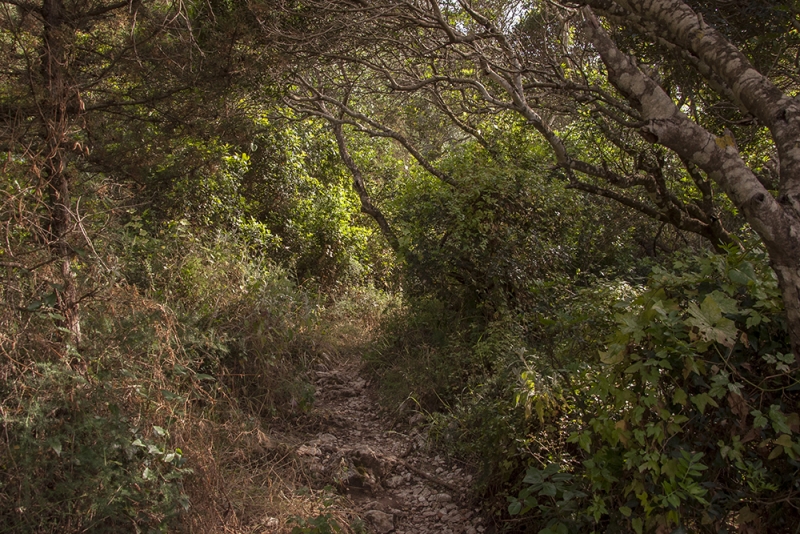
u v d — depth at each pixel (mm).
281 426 5570
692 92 5410
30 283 3422
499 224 6992
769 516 2656
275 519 3766
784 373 2496
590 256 8555
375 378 7133
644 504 2744
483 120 8797
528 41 6555
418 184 7676
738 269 2727
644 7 2812
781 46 4801
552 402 3824
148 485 3258
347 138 12664
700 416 2732
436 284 7164
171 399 3615
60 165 3719
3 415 2908
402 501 4605
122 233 5000
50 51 3695
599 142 7258
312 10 6219
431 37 6824
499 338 5941
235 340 5668
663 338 2688
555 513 3297
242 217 9125
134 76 4402
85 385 3285
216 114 5109
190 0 5098
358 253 11773
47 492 2984
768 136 6027
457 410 5535
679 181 7430
